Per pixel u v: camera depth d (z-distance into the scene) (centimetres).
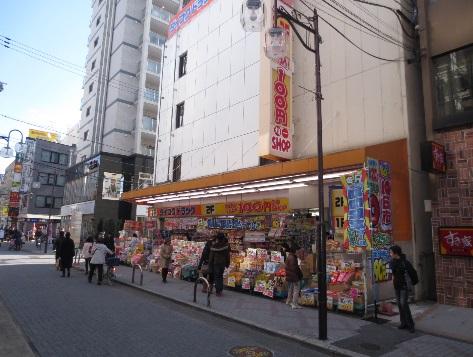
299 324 812
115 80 4016
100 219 3322
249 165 1675
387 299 964
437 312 916
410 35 1165
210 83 2009
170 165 2238
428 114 1086
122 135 3875
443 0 1105
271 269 1125
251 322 827
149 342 671
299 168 1159
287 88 1399
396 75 1154
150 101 3928
